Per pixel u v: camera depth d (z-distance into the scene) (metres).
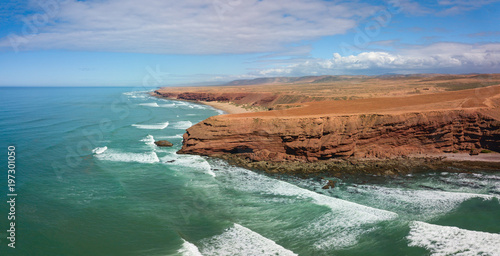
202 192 28.98
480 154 38.62
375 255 18.17
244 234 20.95
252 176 33.97
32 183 30.41
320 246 19.47
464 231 19.52
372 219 22.23
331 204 25.30
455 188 29.09
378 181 31.70
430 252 17.80
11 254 18.17
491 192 27.83
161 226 22.25
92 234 20.94
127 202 26.48
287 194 28.31
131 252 18.88
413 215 23.16
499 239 18.30
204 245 19.70
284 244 19.89
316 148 38.44
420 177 32.44
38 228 21.39
